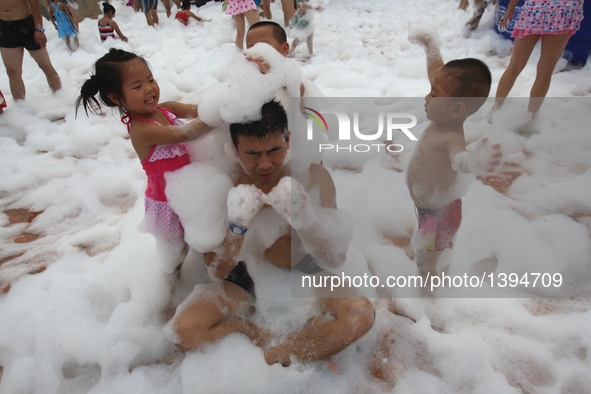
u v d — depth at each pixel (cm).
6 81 572
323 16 893
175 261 225
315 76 534
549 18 334
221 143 206
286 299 208
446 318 211
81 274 239
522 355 189
